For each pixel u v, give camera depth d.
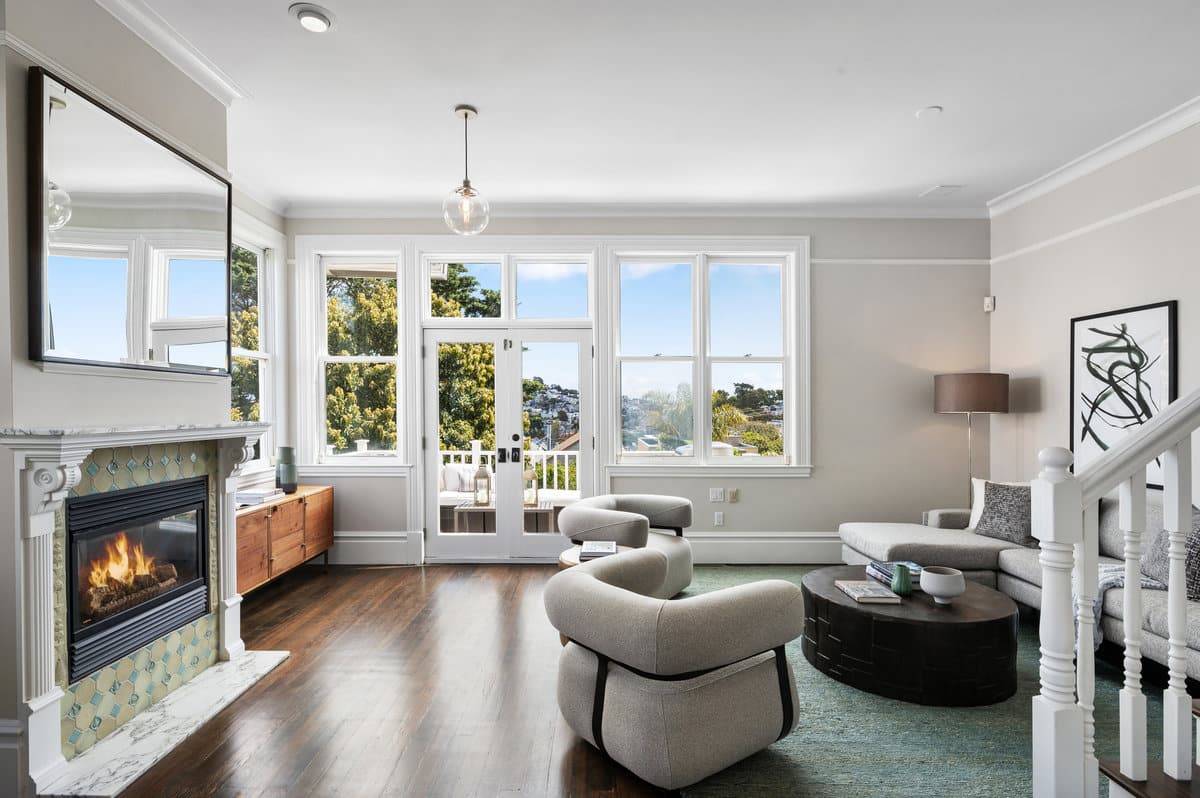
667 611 1.79
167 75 2.57
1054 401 4.17
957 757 2.12
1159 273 3.38
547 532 4.90
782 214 4.87
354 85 2.94
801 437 4.85
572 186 4.38
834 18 2.43
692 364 4.96
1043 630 1.49
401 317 4.84
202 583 2.80
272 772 2.05
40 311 1.93
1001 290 4.74
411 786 1.98
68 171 2.05
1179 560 1.47
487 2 2.32
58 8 2.04
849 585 2.88
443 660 2.96
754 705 2.02
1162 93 3.03
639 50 2.66
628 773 2.04
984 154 3.79
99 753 2.12
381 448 4.93
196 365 2.70
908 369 4.87
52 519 1.98
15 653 1.89
